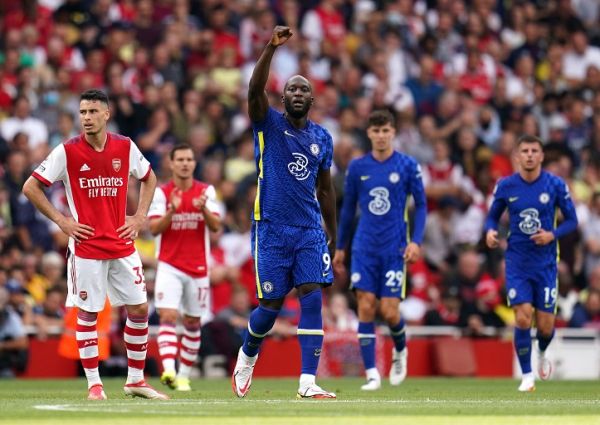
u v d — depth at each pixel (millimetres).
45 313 59625
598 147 87000
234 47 84000
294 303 64125
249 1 88562
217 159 72438
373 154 45781
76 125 73938
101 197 33250
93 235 33094
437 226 73438
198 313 45656
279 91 80875
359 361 62750
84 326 33594
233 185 70125
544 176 44406
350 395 38031
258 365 61719
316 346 33344
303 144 32750
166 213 44500
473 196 78125
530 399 35812
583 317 67625
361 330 45344
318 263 32969
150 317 59750
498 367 65375
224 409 28141
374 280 45531
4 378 57750
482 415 27016
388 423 24391
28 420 24750
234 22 85938
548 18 97375
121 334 59031
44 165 32875
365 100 80375
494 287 67000
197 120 75375
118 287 33750
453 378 61875
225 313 60594
